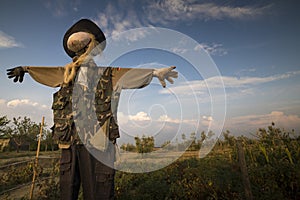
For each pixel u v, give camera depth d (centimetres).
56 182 555
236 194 369
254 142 587
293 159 446
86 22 274
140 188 471
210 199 383
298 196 354
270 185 361
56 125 258
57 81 290
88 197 248
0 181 600
